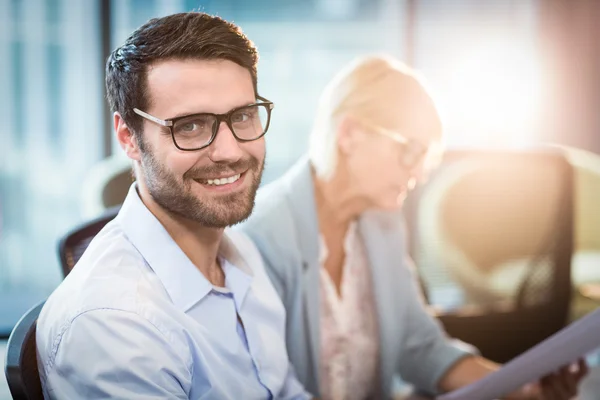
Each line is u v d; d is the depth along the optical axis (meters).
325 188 1.60
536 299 2.30
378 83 1.54
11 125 4.19
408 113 1.54
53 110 4.16
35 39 4.08
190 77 1.01
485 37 4.04
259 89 1.14
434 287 2.82
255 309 1.24
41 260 4.09
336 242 1.64
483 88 4.08
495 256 2.63
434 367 1.68
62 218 4.25
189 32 1.02
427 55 3.97
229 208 1.06
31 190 4.24
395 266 1.69
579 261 3.08
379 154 1.56
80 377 0.97
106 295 1.00
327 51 5.18
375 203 1.62
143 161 1.05
